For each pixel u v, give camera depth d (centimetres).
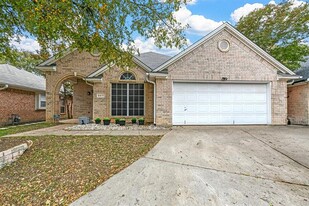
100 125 1155
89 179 409
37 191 369
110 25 578
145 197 333
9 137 800
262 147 639
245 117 1155
